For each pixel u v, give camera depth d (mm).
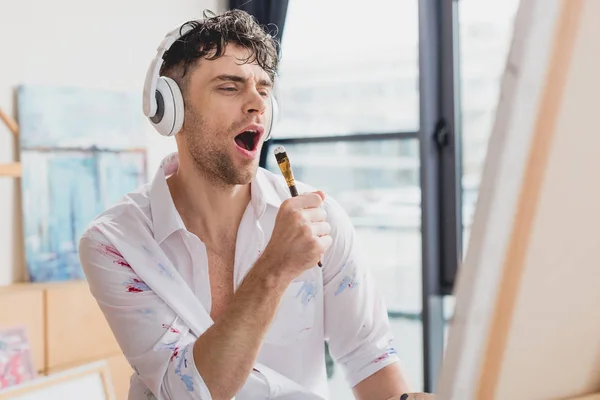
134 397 1295
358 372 1308
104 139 3064
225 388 1089
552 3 398
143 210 1290
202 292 1284
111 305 1232
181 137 1300
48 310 2592
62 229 2898
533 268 426
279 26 3529
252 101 1219
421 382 3250
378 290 1373
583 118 419
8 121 2775
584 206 440
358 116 3395
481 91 3062
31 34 2867
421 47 3098
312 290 1318
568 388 496
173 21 3488
